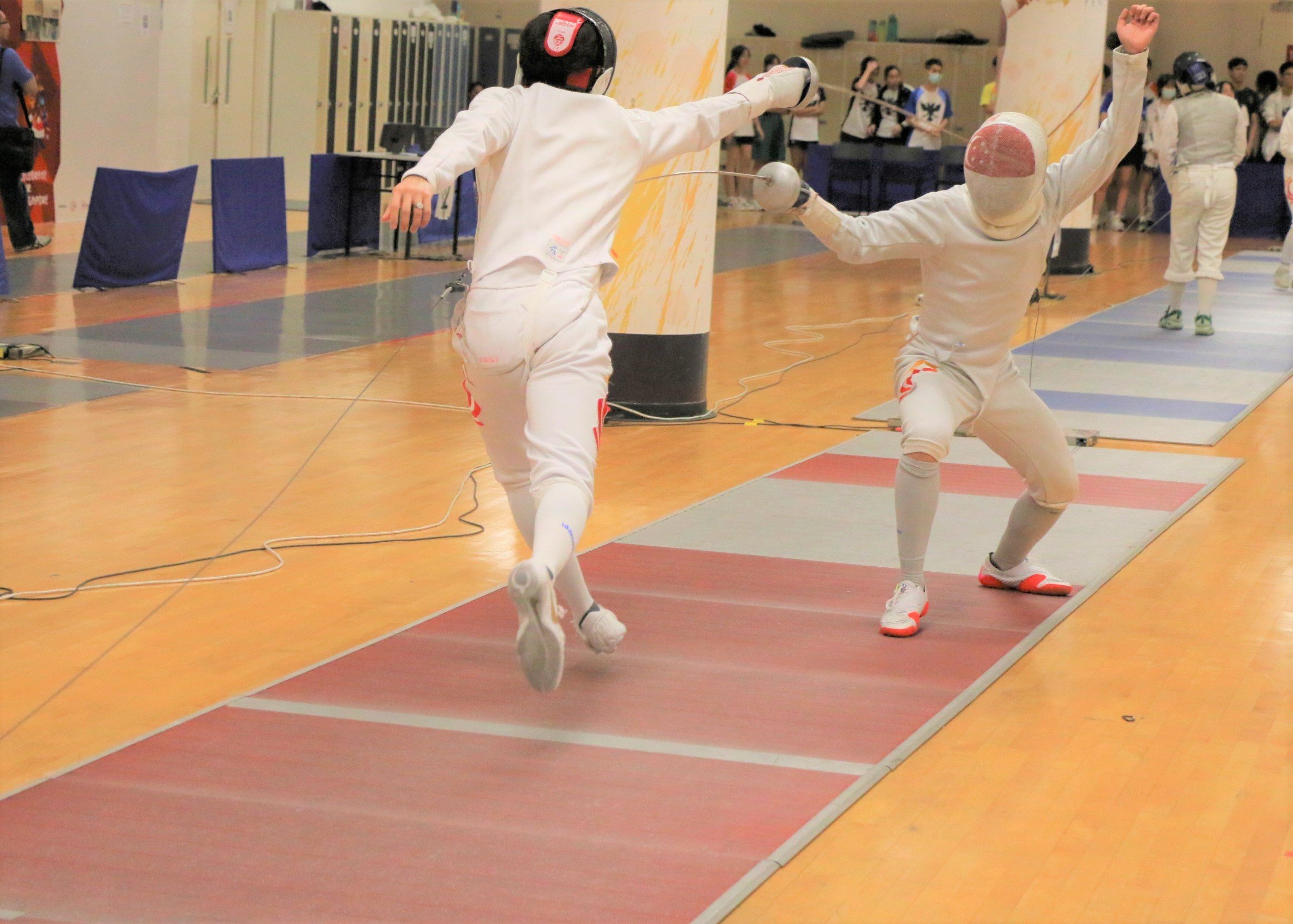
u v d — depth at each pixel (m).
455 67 24.08
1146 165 12.09
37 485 6.30
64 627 4.61
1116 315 12.88
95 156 18.30
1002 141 4.41
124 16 18.50
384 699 4.04
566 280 3.72
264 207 14.19
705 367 8.39
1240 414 8.66
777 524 6.06
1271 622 4.96
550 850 3.17
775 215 23.03
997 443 5.00
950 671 4.39
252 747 3.69
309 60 20.84
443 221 17.16
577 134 3.80
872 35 24.88
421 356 9.95
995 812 3.44
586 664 4.35
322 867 3.07
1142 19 4.47
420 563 5.41
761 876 3.06
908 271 16.42
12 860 3.07
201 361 9.41
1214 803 3.52
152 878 3.01
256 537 5.67
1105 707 4.14
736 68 23.31
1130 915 2.97
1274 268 16.94
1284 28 22.97
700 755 3.71
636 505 6.36
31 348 9.19
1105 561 5.62
